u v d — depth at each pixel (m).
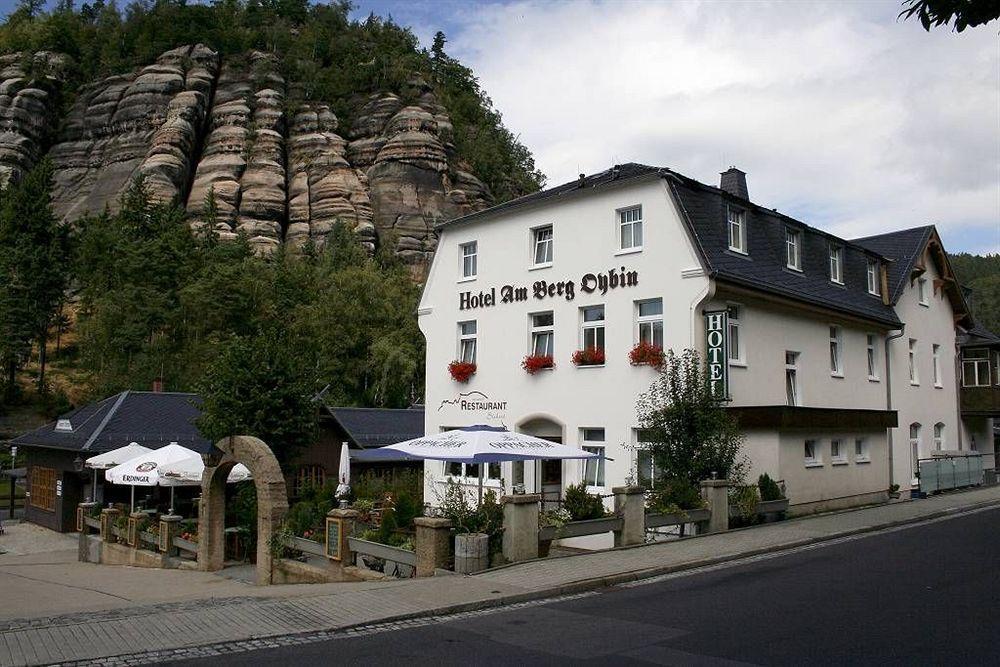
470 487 25.72
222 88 115.62
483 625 9.65
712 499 18.06
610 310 23.09
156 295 61.44
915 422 31.55
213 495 18.28
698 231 21.77
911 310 32.19
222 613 10.23
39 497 33.72
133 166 105.69
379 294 60.62
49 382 74.25
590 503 15.86
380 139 111.31
